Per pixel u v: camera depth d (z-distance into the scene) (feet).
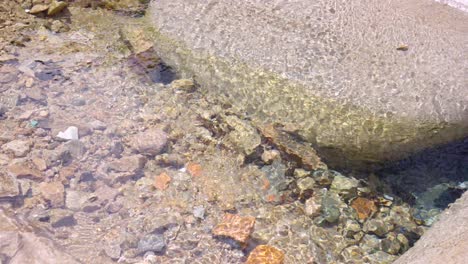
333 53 6.19
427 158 5.75
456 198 5.47
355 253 5.05
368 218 5.30
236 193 5.37
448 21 6.57
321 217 5.26
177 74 6.30
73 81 6.10
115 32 6.68
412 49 6.25
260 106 5.99
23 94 5.90
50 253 4.53
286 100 5.98
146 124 5.79
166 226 5.02
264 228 5.12
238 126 5.86
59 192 5.10
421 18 6.55
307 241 5.08
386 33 6.37
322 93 5.98
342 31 6.35
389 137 5.78
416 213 5.36
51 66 6.23
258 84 6.09
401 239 5.17
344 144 5.75
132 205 5.15
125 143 5.60
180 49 6.43
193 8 6.66
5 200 4.94
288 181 5.50
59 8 6.80
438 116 5.89
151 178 5.38
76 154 5.44
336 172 5.60
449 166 5.71
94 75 6.19
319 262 4.95
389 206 5.40
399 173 5.65
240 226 5.09
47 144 5.47
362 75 6.05
